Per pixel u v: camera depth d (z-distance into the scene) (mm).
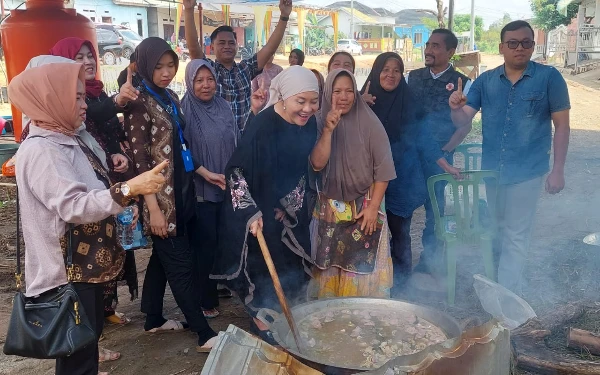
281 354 1969
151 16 29516
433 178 3779
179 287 3193
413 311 2781
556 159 3561
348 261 3348
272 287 3123
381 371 1910
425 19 45094
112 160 3051
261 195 3004
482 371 2102
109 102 2934
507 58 3533
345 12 46406
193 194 3250
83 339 2137
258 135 2930
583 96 16812
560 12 26656
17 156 2162
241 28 32219
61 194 2078
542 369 2844
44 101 2119
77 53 3164
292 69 2896
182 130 3178
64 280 2223
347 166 3195
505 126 3615
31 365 3174
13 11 4801
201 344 3287
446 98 4371
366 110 3199
